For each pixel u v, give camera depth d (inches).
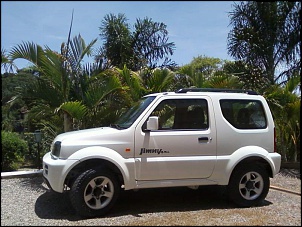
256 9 478.0
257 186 228.5
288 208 221.6
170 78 360.5
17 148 368.5
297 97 371.2
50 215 206.7
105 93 308.7
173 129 216.1
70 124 315.6
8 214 208.5
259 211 214.8
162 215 206.1
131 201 238.7
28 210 217.2
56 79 309.0
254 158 226.1
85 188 198.2
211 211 214.5
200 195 254.8
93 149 201.5
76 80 323.6
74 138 204.7
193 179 215.5
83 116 302.2
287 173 343.9
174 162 210.4
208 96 226.4
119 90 322.3
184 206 226.7
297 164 363.6
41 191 266.5
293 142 374.3
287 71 470.3
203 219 197.5
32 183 293.7
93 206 200.4
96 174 200.1
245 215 205.8
